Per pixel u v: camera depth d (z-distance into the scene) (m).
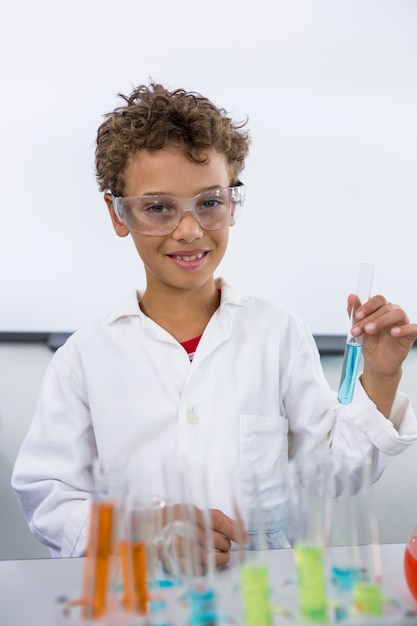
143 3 4.19
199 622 0.79
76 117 4.20
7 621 0.88
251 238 4.33
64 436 1.51
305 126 4.29
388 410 1.39
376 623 0.80
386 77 4.27
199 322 1.57
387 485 3.17
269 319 1.59
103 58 4.20
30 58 4.18
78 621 0.84
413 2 4.23
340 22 4.23
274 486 1.49
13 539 2.83
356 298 1.33
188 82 4.25
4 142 4.19
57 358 1.59
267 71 4.25
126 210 1.40
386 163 4.31
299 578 0.83
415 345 4.30
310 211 4.32
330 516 0.87
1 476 3.19
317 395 1.55
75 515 1.31
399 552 1.06
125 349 1.54
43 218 4.23
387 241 4.35
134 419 1.50
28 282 4.26
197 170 1.40
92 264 4.27
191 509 0.86
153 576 0.86
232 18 4.22
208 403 1.49
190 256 1.44
